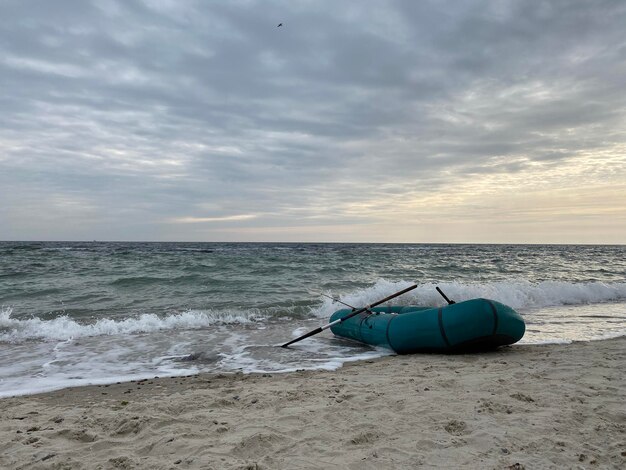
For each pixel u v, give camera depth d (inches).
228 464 111.0
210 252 1392.7
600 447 118.9
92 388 199.9
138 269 768.9
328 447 120.9
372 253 1528.1
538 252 2092.8
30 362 252.1
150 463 113.3
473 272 862.5
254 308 436.5
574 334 319.3
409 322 267.7
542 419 137.9
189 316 382.0
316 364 246.2
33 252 1199.6
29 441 129.6
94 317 388.8
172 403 164.4
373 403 157.5
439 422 137.6
